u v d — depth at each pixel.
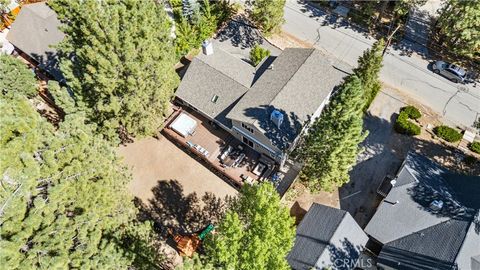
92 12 28.36
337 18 51.97
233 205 29.47
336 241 31.03
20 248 17.91
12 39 44.22
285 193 36.94
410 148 41.12
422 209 32.50
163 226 35.16
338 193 38.16
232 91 38.53
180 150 39.75
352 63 47.06
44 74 44.28
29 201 19.44
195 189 37.47
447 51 48.41
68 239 19.77
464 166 39.97
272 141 34.66
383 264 31.70
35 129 20.48
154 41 32.19
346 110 29.38
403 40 49.41
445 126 41.81
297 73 37.28
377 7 52.62
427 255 30.03
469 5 40.81
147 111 34.19
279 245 24.75
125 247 24.09
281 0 43.53
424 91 45.25
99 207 22.75
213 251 24.86
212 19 47.16
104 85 29.83
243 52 45.53
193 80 39.81
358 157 40.47
